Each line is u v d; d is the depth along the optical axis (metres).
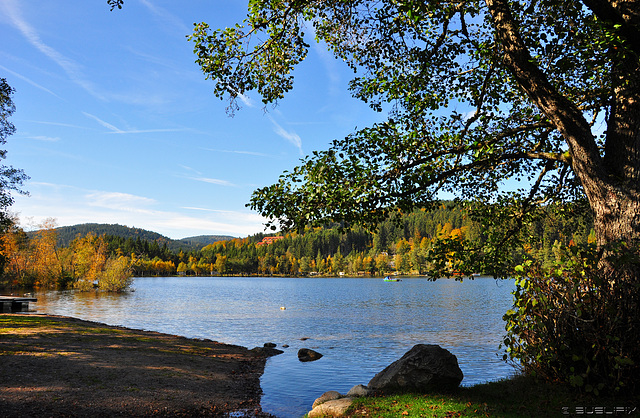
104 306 42.78
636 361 6.35
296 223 8.44
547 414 5.97
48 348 13.79
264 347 20.30
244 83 9.12
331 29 9.76
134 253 182.88
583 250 6.84
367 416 6.94
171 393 10.23
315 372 15.14
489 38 8.91
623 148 7.20
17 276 75.81
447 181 10.16
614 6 6.89
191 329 27.70
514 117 9.39
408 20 8.52
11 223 25.67
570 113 6.85
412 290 85.50
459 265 10.19
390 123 8.66
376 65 9.76
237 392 11.54
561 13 7.97
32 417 7.63
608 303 6.56
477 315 35.78
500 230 11.09
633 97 7.16
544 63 8.30
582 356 6.62
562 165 9.90
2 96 21.80
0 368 10.67
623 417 5.59
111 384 10.31
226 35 8.64
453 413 6.53
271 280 162.00
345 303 50.62
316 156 8.28
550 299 7.27
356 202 8.23
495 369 15.27
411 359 9.41
